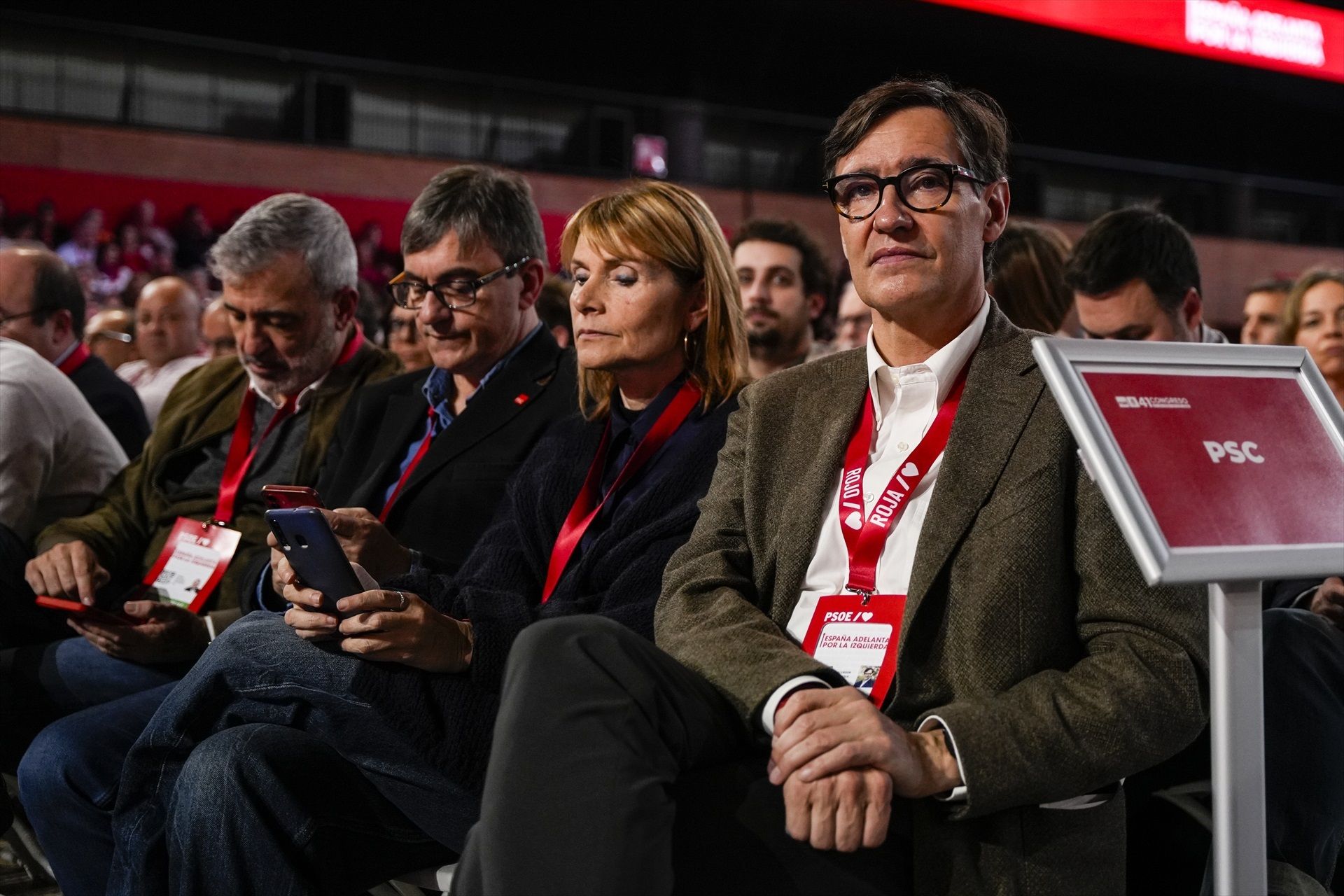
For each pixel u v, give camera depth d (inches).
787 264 127.8
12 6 341.7
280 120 347.3
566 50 435.5
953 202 51.5
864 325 131.8
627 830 40.7
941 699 47.4
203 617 86.7
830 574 52.9
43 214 315.0
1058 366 41.3
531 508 69.6
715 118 399.2
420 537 77.8
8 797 81.4
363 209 355.3
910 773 42.3
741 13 431.8
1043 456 48.0
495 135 374.3
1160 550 38.6
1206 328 94.7
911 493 51.5
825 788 41.7
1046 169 419.2
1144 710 43.5
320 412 95.0
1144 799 70.1
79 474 104.1
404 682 56.9
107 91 324.8
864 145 53.1
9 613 91.0
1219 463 41.9
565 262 71.2
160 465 98.0
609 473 69.5
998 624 46.3
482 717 56.8
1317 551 41.5
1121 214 91.5
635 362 67.5
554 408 80.4
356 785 60.0
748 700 46.2
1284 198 456.8
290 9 384.5
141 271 325.1
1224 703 42.1
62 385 104.0
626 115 390.3
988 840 44.5
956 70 469.1
